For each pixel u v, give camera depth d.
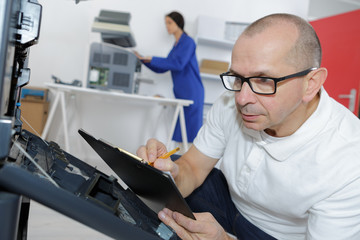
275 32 0.52
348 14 3.37
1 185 0.31
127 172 0.53
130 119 3.24
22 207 0.56
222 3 3.57
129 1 3.19
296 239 0.82
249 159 0.74
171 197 0.49
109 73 2.20
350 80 3.30
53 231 1.13
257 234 0.87
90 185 0.42
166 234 0.49
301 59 0.53
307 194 0.64
